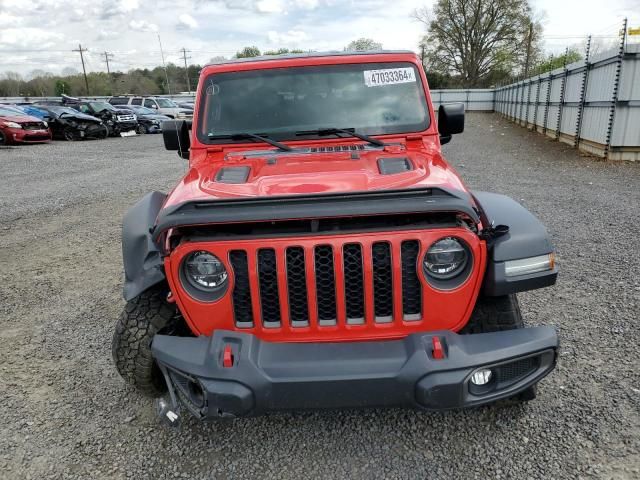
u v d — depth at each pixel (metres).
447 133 3.93
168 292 2.92
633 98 12.41
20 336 4.24
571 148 15.69
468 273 2.46
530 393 2.84
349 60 3.79
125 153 17.06
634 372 3.38
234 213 2.33
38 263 6.04
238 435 2.97
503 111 36.84
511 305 2.78
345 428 3.00
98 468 2.75
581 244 6.10
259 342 2.41
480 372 2.38
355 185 2.62
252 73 3.80
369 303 2.44
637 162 12.61
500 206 2.78
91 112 23.81
